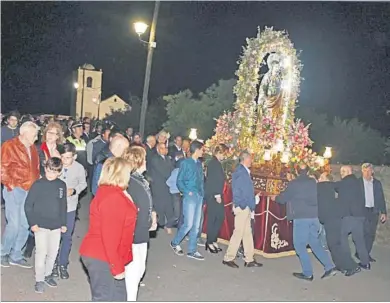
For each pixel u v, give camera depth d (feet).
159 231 35.04
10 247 24.08
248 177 27.07
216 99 82.02
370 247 30.14
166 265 26.68
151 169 33.91
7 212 23.72
